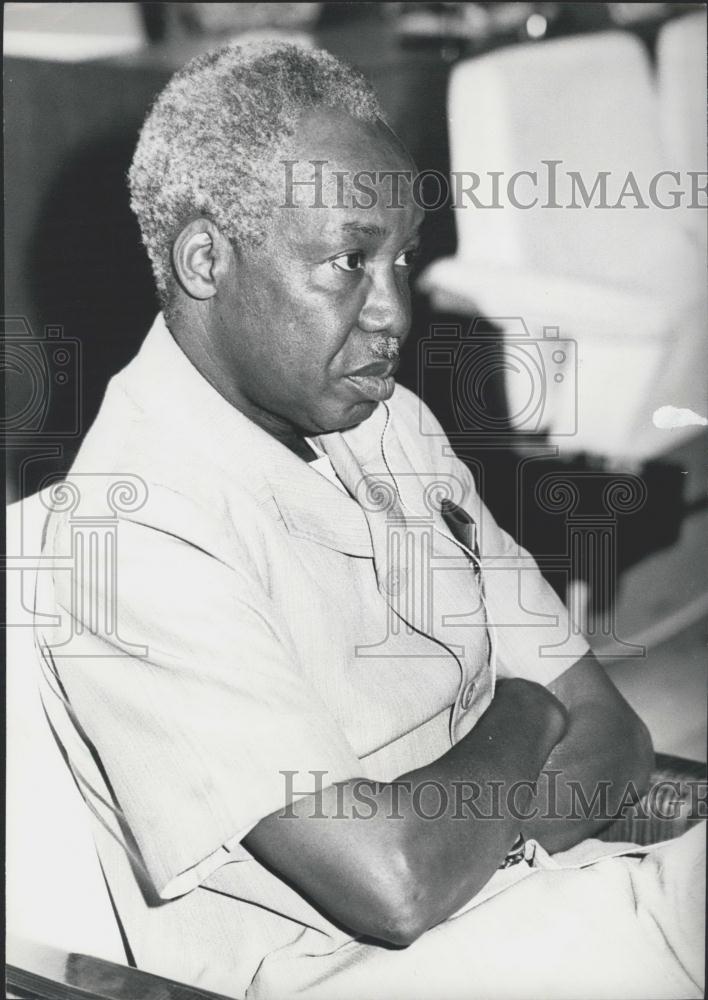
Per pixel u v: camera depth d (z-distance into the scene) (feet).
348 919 2.55
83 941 3.00
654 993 2.82
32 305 3.35
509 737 2.90
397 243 2.82
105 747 2.69
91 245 3.34
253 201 2.72
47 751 3.05
